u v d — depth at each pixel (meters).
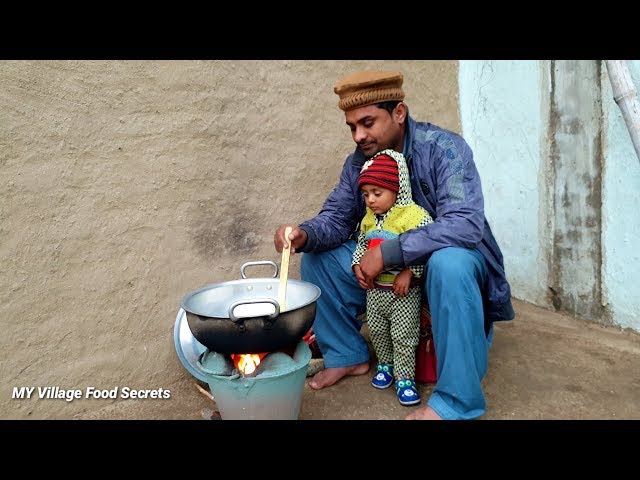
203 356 1.84
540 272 3.04
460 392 1.86
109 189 2.09
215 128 2.36
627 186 2.54
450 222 1.92
